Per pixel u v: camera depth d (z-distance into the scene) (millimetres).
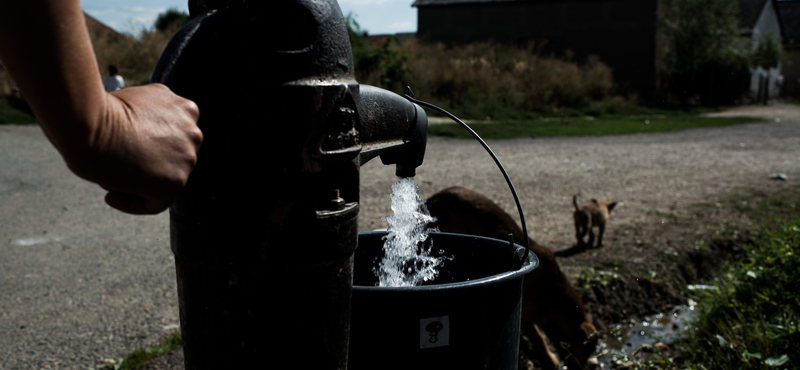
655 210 6539
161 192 790
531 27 28406
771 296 3484
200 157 1024
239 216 1025
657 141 13664
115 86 13289
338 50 1074
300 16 1003
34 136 12281
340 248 1107
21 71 657
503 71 21156
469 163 10047
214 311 1074
